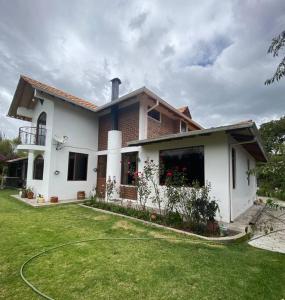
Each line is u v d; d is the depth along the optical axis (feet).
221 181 22.61
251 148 31.53
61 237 16.44
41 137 38.52
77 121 39.11
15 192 47.01
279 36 10.69
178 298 9.05
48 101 36.96
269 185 11.53
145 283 10.12
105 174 39.55
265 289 9.82
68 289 9.52
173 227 19.56
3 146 87.04
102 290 9.51
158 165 27.50
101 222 21.29
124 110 37.32
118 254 13.39
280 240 17.29
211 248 14.82
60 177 35.60
